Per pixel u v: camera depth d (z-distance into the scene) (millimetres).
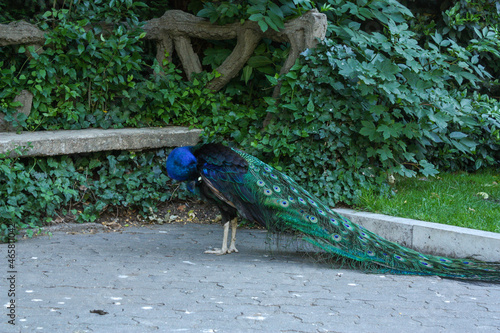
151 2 9414
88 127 7844
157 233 6992
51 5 8625
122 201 7398
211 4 8250
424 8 10148
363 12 7777
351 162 7488
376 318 4258
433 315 4359
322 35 7547
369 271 5492
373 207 7105
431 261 5488
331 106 7375
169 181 7785
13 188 6477
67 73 7695
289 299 4645
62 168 7059
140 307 4359
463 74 7727
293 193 5727
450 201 7211
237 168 5691
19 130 7234
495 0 9750
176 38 8602
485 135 9664
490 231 5969
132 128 7969
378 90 7457
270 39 8289
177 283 4996
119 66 7812
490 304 4660
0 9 8500
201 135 7988
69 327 3920
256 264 5715
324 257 5781
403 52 7164
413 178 8922
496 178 9375
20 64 8047
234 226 6184
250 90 8766
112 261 5656
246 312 4305
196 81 8234
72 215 7145
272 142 7469
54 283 4898
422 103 7605
